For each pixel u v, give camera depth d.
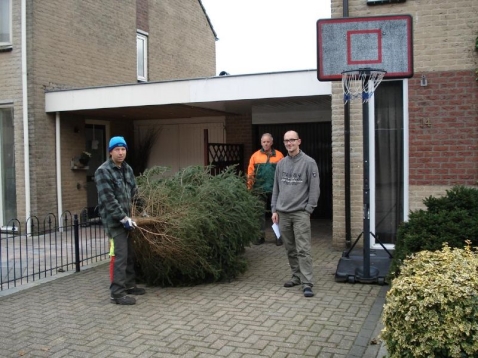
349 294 5.78
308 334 4.59
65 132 11.44
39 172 10.82
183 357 4.18
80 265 7.67
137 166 13.80
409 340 3.01
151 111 11.54
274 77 8.94
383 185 8.00
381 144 7.98
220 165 11.31
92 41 12.25
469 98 7.48
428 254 3.62
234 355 4.18
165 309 5.46
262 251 8.41
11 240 10.23
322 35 6.44
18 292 6.24
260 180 8.75
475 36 7.42
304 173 5.84
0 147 11.36
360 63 6.34
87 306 5.64
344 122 8.00
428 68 7.62
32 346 4.52
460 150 7.54
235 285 6.34
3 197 11.41
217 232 6.41
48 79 11.02
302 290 5.99
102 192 5.56
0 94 10.94
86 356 4.27
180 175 6.95
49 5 11.05
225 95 9.33
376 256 7.15
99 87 10.42
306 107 11.48
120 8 13.23
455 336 2.88
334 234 8.19
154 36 14.82
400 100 7.90
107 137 13.14
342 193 8.12
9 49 10.77
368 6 7.85
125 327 4.93
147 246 6.11
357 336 4.51
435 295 2.95
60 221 11.17
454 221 5.28
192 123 13.40
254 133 12.70
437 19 7.56
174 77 15.86
